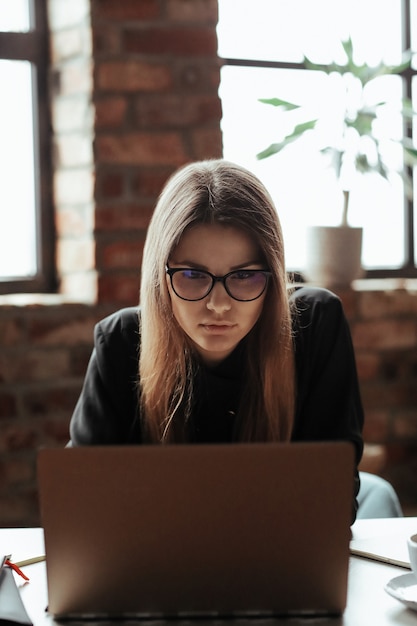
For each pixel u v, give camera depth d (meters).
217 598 1.18
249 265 1.50
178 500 1.16
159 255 1.55
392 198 3.89
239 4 3.53
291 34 3.62
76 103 3.20
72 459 1.15
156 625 1.18
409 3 3.82
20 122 3.33
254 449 1.15
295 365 1.74
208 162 1.62
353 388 1.78
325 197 3.69
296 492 1.16
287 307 1.62
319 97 3.64
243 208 1.51
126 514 1.16
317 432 1.76
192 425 1.72
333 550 1.17
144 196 3.19
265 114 3.58
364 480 1.91
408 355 3.62
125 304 3.20
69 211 3.28
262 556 1.17
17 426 3.09
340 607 1.19
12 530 1.60
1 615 1.15
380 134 3.73
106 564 1.17
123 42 3.12
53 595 1.18
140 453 1.15
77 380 3.16
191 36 3.19
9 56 3.28
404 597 1.23
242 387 1.69
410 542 1.21
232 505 1.16
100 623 1.19
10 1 3.28
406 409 3.63
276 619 1.19
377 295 3.50
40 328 3.10
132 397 1.76
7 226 3.35
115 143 3.14
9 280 3.33
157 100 3.17
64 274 3.35
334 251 3.42
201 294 1.48
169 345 1.62
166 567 1.17
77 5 3.14
